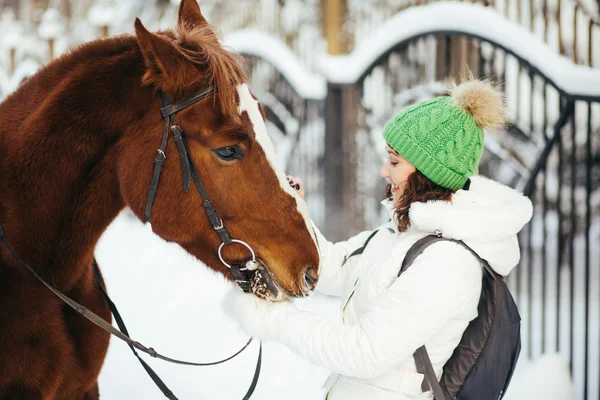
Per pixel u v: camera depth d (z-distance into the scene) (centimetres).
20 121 198
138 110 190
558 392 338
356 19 564
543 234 401
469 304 181
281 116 676
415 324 173
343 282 225
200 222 190
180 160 186
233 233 190
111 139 193
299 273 191
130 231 808
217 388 381
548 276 568
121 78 192
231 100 181
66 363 200
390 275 188
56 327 197
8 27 997
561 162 392
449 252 178
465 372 183
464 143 184
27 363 191
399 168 193
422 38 469
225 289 557
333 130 535
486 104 184
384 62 524
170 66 179
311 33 679
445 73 485
